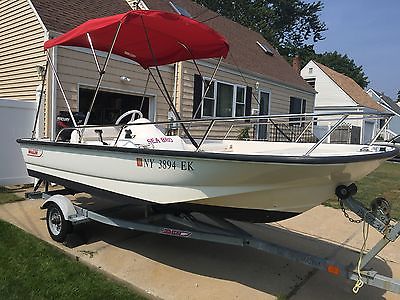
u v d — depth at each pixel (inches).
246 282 139.9
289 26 1777.8
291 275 147.1
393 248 181.9
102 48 214.8
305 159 109.0
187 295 129.0
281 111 620.1
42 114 285.9
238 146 208.8
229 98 490.6
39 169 196.7
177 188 136.5
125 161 148.8
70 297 123.5
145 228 154.9
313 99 732.0
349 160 113.9
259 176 119.0
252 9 1322.6
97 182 164.1
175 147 175.6
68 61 299.3
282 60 745.6
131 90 354.0
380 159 130.9
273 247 132.0
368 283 116.8
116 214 187.9
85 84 313.1
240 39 645.3
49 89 287.1
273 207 129.1
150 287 134.0
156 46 207.5
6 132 270.8
